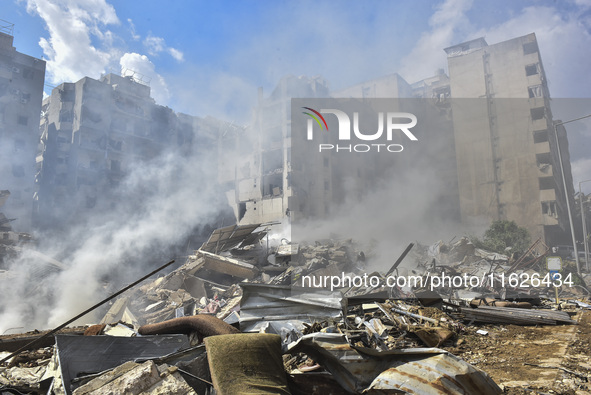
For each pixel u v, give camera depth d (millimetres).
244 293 7070
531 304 12883
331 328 6332
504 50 43906
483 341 8094
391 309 9609
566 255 34062
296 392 4137
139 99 53125
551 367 5898
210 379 4035
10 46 40969
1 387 4277
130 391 3543
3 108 40062
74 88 49156
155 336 4832
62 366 3971
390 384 3734
